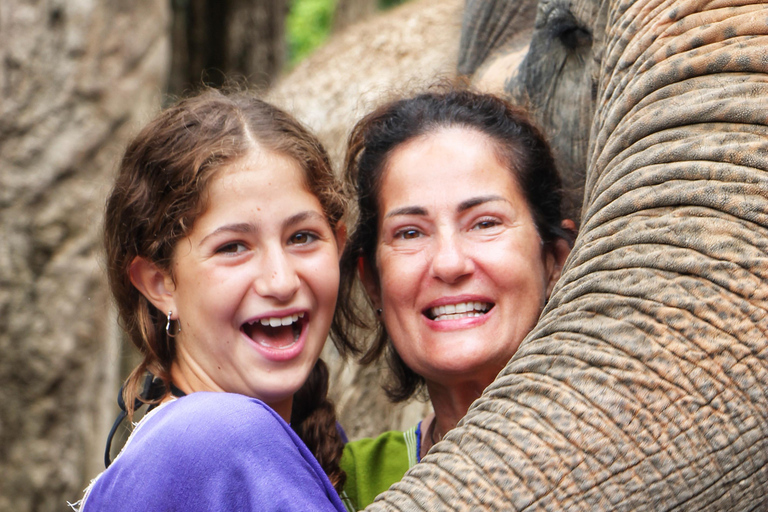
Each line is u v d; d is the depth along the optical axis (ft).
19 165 31.71
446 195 12.85
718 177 9.16
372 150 13.75
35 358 31.76
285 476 9.87
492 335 12.77
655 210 9.46
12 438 31.76
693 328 8.65
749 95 9.48
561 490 8.50
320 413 13.87
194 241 11.58
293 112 16.39
